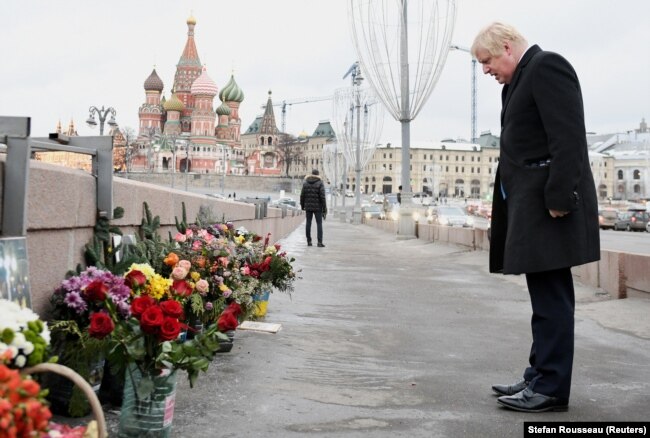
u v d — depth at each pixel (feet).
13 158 11.10
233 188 450.30
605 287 31.09
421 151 602.85
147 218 18.56
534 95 13.09
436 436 11.37
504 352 18.74
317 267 42.50
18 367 7.86
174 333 9.76
